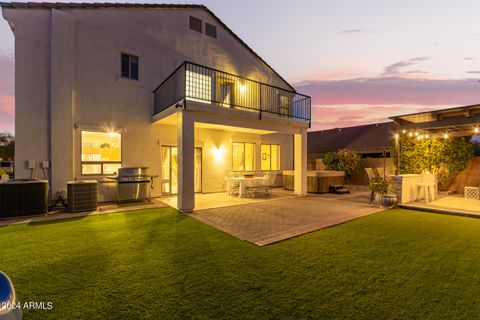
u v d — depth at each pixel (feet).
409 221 19.24
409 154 36.29
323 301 7.98
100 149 27.07
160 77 31.48
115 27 28.17
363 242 14.05
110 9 27.89
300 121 32.73
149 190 27.78
